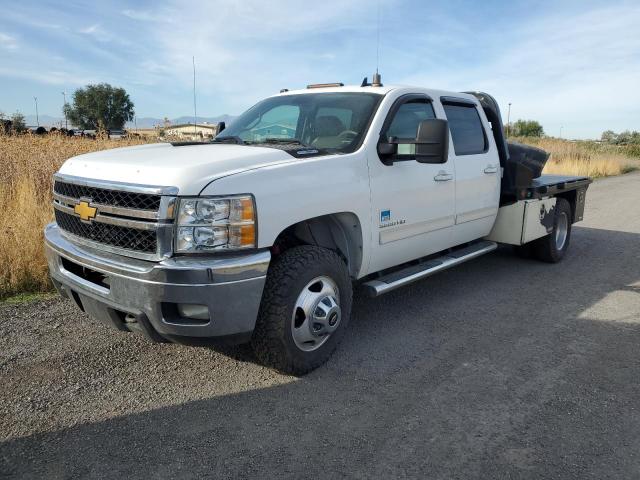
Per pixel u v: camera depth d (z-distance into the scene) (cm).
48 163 783
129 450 268
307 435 285
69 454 264
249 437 282
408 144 386
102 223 317
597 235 885
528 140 3369
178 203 288
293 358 340
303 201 332
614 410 315
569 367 374
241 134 461
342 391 334
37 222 579
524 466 261
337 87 473
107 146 955
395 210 416
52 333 409
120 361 367
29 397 316
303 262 338
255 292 306
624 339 427
